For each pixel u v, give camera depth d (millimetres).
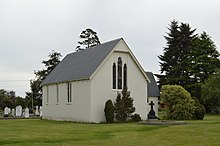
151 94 58688
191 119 39500
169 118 40344
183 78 68875
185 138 19172
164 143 17438
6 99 85062
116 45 37906
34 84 84938
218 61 68312
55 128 27750
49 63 80125
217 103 58625
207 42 68562
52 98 45500
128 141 18266
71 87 40312
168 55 77062
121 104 36500
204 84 59656
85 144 17031
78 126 30062
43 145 16547
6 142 17719
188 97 40188
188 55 70688
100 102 36719
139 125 29172
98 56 38969
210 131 22266
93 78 36406
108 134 22000
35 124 34438
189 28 76500
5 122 38594
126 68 39000
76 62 44000
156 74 77812
